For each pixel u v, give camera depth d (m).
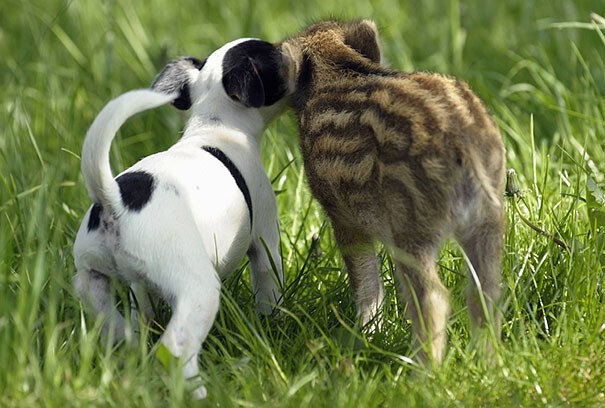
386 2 18.62
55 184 11.22
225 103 10.12
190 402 7.98
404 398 8.05
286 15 18.20
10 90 14.39
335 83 9.67
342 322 8.74
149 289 8.77
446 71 15.26
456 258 9.98
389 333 9.34
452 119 8.55
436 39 16.94
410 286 8.59
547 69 14.66
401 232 8.65
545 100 13.07
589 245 9.70
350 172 8.97
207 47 16.59
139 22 16.95
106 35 16.14
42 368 8.56
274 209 10.09
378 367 8.84
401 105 8.66
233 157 9.68
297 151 12.58
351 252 9.68
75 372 8.54
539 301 9.54
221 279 9.29
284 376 8.33
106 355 8.22
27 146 12.79
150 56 15.67
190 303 8.36
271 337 9.00
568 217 10.37
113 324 8.65
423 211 8.52
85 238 8.73
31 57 16.00
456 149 8.48
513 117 13.19
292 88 10.16
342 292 9.95
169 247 8.46
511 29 16.80
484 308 8.46
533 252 10.00
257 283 10.00
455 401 8.09
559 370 8.49
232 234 9.20
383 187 8.66
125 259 8.55
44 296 9.46
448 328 8.78
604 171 11.53
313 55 10.17
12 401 7.87
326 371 8.46
